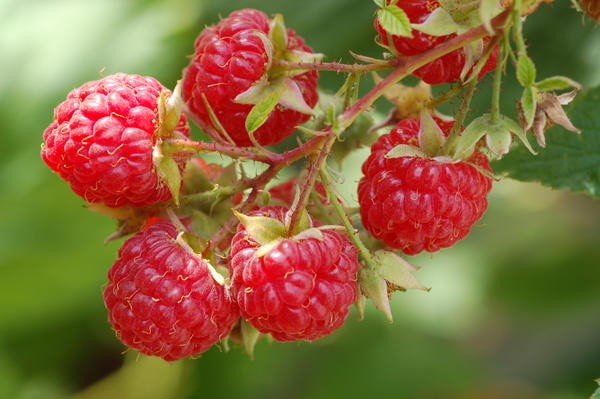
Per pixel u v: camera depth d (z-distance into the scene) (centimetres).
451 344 40
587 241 38
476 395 40
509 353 46
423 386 38
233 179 25
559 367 44
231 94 24
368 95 23
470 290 38
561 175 27
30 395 38
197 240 24
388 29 22
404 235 24
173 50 33
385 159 24
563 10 30
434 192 24
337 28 31
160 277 24
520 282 38
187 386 40
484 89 29
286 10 32
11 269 35
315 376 39
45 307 38
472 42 23
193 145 24
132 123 24
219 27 25
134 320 24
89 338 39
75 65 33
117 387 40
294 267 23
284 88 23
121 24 34
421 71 24
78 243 35
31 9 35
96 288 37
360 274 24
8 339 39
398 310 38
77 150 24
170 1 33
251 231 23
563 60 30
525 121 23
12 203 34
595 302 37
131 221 25
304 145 24
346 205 25
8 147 33
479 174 24
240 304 23
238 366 39
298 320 23
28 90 33
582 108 27
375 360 39
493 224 40
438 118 25
